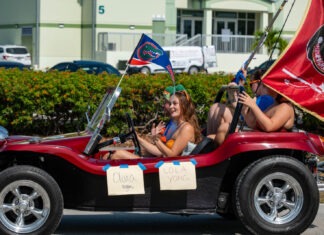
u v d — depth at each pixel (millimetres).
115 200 8094
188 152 8375
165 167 7969
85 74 16172
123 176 7922
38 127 15898
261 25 54406
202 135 8977
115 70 31891
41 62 50438
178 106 8523
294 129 8438
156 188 8094
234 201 7980
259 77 8664
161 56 8430
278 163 7949
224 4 53406
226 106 8555
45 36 50406
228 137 8023
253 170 7926
